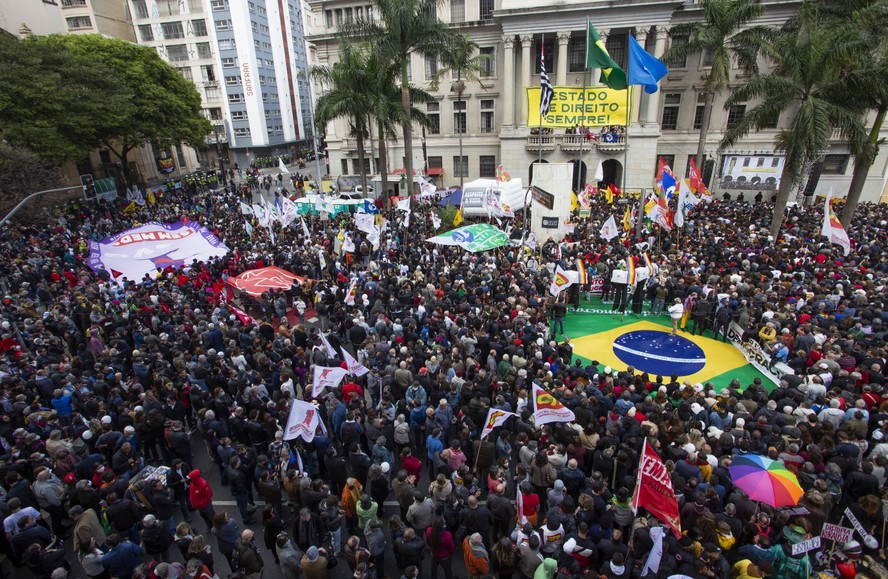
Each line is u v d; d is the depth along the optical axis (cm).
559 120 2373
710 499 738
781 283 1550
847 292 1460
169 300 1608
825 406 951
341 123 4925
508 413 875
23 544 730
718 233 2259
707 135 4041
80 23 6203
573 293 1881
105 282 1823
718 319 1545
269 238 2389
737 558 745
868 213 2753
